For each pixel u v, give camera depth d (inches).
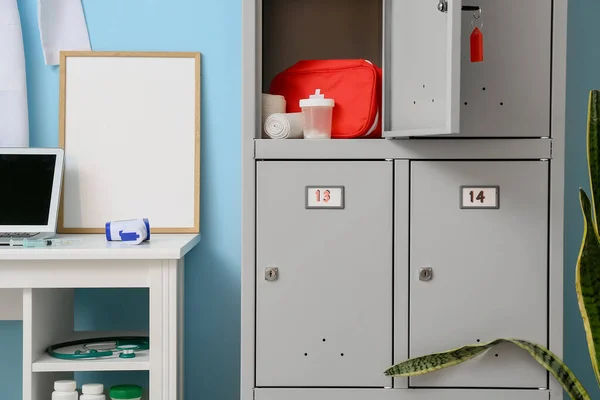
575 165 78.8
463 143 59.0
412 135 54.1
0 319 75.2
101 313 80.4
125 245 67.7
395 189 59.4
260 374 60.0
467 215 59.4
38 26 79.4
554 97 58.9
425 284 59.6
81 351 67.8
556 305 59.4
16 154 74.3
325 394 59.9
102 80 79.3
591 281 56.2
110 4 79.5
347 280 59.8
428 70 52.4
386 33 59.7
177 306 69.1
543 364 56.9
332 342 60.0
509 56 58.7
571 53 78.5
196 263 80.4
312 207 59.6
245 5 59.1
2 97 77.7
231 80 80.3
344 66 62.5
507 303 59.6
